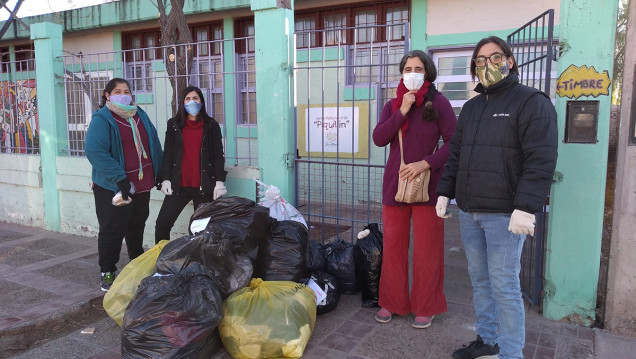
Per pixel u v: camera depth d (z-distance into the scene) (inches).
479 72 91.7
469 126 95.1
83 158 205.6
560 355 106.6
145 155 151.0
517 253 91.9
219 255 110.2
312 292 118.9
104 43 354.6
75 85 212.2
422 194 115.2
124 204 140.9
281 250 127.5
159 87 283.3
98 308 139.7
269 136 162.6
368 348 112.3
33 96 230.5
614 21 108.7
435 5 246.4
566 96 114.9
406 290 125.8
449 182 101.6
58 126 215.8
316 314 126.1
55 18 351.9
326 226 218.1
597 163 114.1
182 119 153.9
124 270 124.6
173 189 155.8
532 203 82.9
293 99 162.7
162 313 95.3
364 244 136.7
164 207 159.6
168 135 156.3
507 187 89.2
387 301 126.4
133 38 345.1
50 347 115.0
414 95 115.0
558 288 122.3
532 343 111.9
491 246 93.0
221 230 122.6
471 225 98.5
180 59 185.2
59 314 130.0
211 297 101.3
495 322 104.0
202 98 155.1
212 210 130.0
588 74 111.8
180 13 193.0
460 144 100.3
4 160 237.5
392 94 244.1
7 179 237.6
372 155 240.8
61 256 183.5
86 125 211.6
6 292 145.2
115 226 145.3
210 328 99.0
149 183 152.5
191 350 96.2
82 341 118.0
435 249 120.3
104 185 143.1
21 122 239.0
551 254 121.9
